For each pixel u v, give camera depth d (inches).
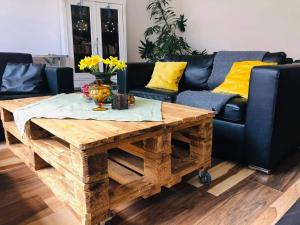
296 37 132.0
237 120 64.8
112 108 56.2
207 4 165.9
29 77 93.2
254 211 47.4
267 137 59.2
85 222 38.5
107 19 151.9
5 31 128.7
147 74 108.0
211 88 95.7
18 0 129.3
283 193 53.3
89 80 149.4
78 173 38.4
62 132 40.8
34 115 51.9
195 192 54.1
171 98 86.6
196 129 54.5
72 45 141.4
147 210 48.1
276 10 136.7
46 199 51.6
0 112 74.3
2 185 57.1
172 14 178.1
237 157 66.0
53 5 138.9
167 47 161.0
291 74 60.2
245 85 76.6
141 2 171.0
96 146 37.3
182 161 54.9
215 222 44.6
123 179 48.1
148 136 43.9
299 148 77.2
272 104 57.1
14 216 46.4
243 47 153.3
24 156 60.7
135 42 173.3
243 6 149.1
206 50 171.3
